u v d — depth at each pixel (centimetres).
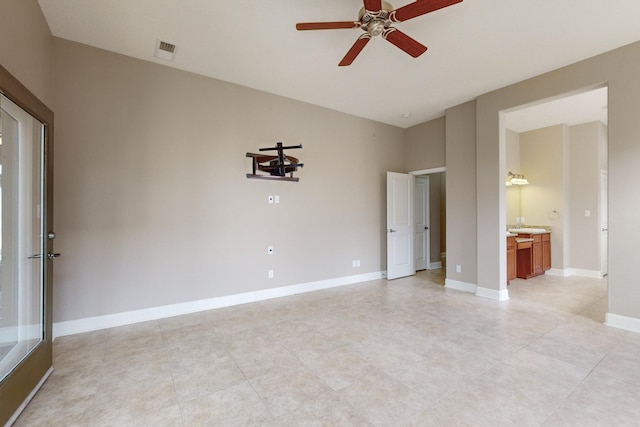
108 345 260
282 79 363
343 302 385
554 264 549
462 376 209
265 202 400
